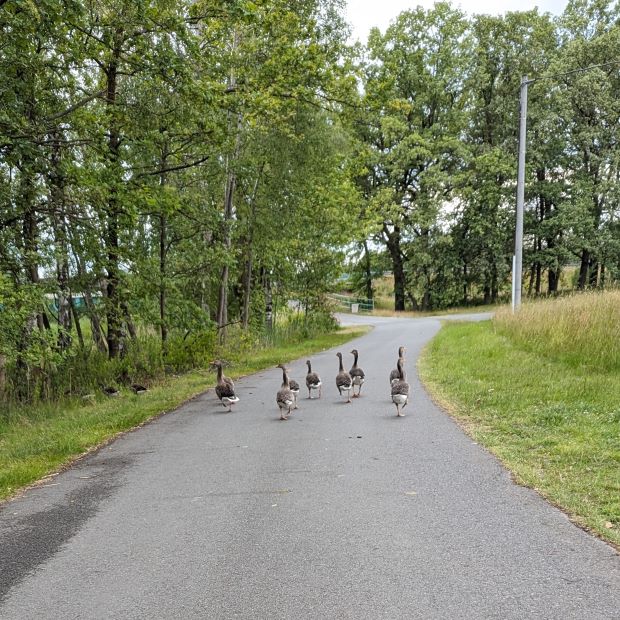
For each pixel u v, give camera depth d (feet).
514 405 33.53
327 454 26.66
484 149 163.84
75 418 39.45
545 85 149.89
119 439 33.17
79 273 52.70
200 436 32.32
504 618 12.37
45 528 19.38
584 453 23.84
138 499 21.89
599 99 140.67
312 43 54.24
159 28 42.78
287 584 14.42
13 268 44.70
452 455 25.35
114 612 13.56
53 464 28.02
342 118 58.23
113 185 44.55
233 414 38.60
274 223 82.74
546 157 156.87
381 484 21.89
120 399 47.03
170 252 69.56
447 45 152.46
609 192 145.89
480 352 54.08
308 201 91.97
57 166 44.16
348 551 16.14
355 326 128.36
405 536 16.96
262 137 75.61
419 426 31.30
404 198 171.94
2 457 29.71
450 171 167.84
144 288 55.01
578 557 15.10
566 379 37.86
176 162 63.46
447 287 183.42
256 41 55.62
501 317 68.74
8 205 43.62
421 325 114.73
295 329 105.50
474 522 17.74
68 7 35.42
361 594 13.71
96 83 57.62
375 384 47.06
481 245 168.96
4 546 17.97
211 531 18.17
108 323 55.26
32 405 46.32
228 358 70.74
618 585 13.57
